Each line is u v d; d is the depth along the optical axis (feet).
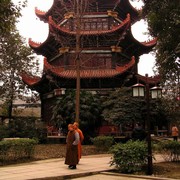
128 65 105.70
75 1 89.30
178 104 91.15
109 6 119.65
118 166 47.11
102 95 110.22
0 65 125.08
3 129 99.09
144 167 47.75
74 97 91.50
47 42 118.93
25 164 54.29
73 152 48.60
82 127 88.79
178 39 53.57
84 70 112.16
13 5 51.26
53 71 105.81
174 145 56.44
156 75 104.12
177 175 42.91
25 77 124.88
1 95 130.11
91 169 47.88
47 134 104.42
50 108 116.88
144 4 55.77
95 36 111.55
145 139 66.23
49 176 41.14
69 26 112.57
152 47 122.11
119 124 90.33
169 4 51.34
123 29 109.29
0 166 51.78
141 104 92.58
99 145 77.66
